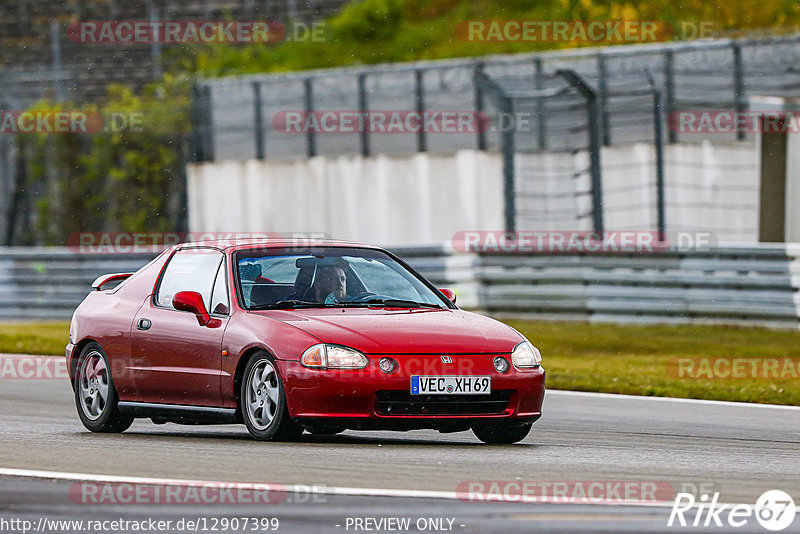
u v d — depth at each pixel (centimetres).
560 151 7206
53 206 8862
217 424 3256
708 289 5853
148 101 8994
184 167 8700
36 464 2505
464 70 7550
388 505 2055
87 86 9650
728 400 4022
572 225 7150
